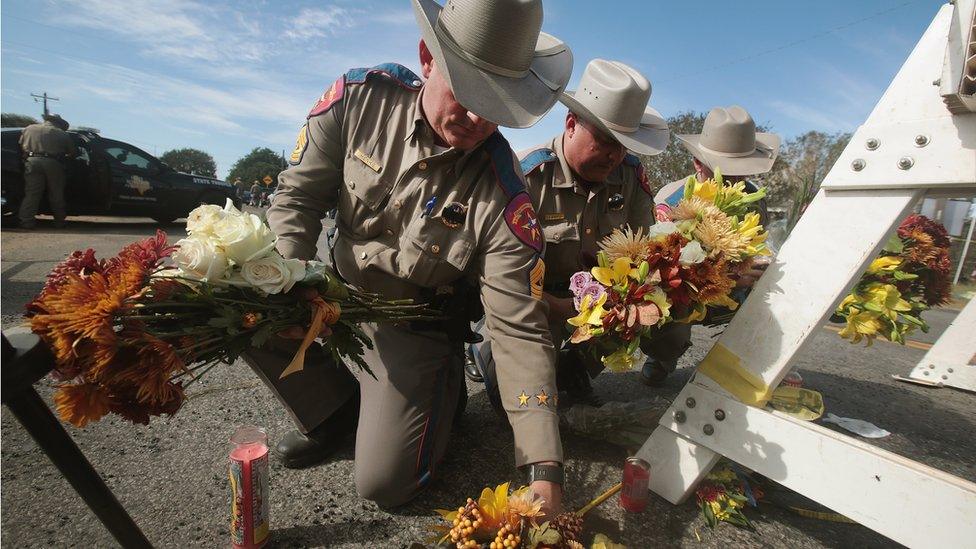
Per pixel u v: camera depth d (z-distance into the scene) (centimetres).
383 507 160
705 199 173
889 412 281
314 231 172
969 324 327
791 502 176
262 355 161
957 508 111
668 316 153
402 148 166
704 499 161
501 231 158
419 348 172
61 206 719
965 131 116
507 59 140
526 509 111
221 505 155
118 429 194
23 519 142
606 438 206
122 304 92
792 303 141
